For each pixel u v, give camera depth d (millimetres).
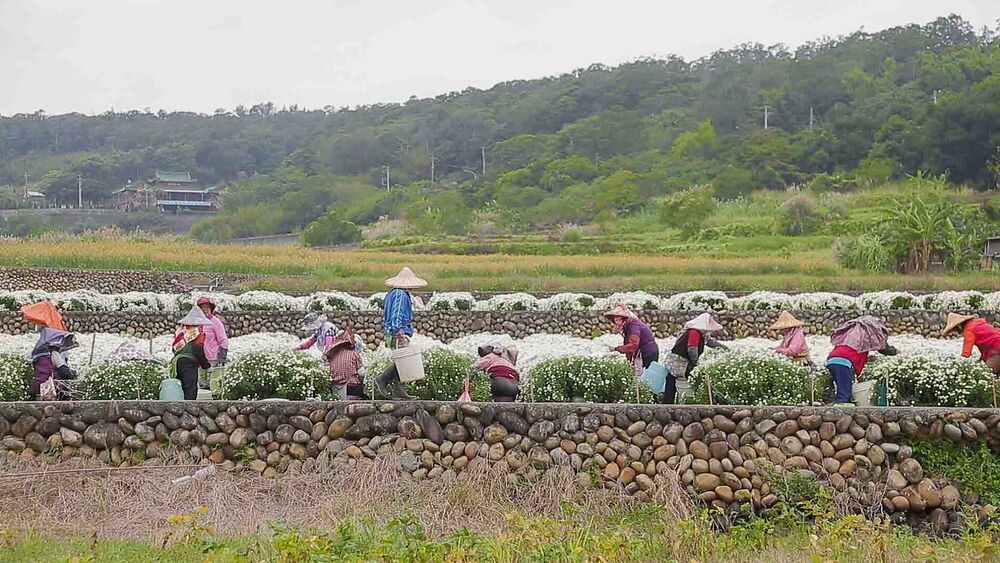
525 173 94312
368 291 30922
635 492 9961
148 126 145000
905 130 81562
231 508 9609
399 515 9320
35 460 10312
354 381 12047
